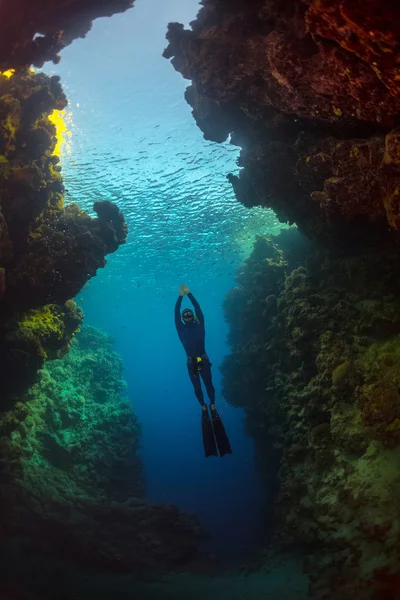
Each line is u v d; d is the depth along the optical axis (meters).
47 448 14.79
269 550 12.64
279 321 13.77
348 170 8.69
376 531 7.98
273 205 11.84
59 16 7.48
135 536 13.39
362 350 10.63
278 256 15.69
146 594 9.65
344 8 4.53
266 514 14.98
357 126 8.22
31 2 6.82
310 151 9.42
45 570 10.38
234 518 20.16
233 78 8.31
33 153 10.79
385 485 8.45
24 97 10.28
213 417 6.77
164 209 18.84
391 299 10.76
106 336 21.69
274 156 10.30
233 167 16.70
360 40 4.95
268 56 6.84
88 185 16.14
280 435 13.42
